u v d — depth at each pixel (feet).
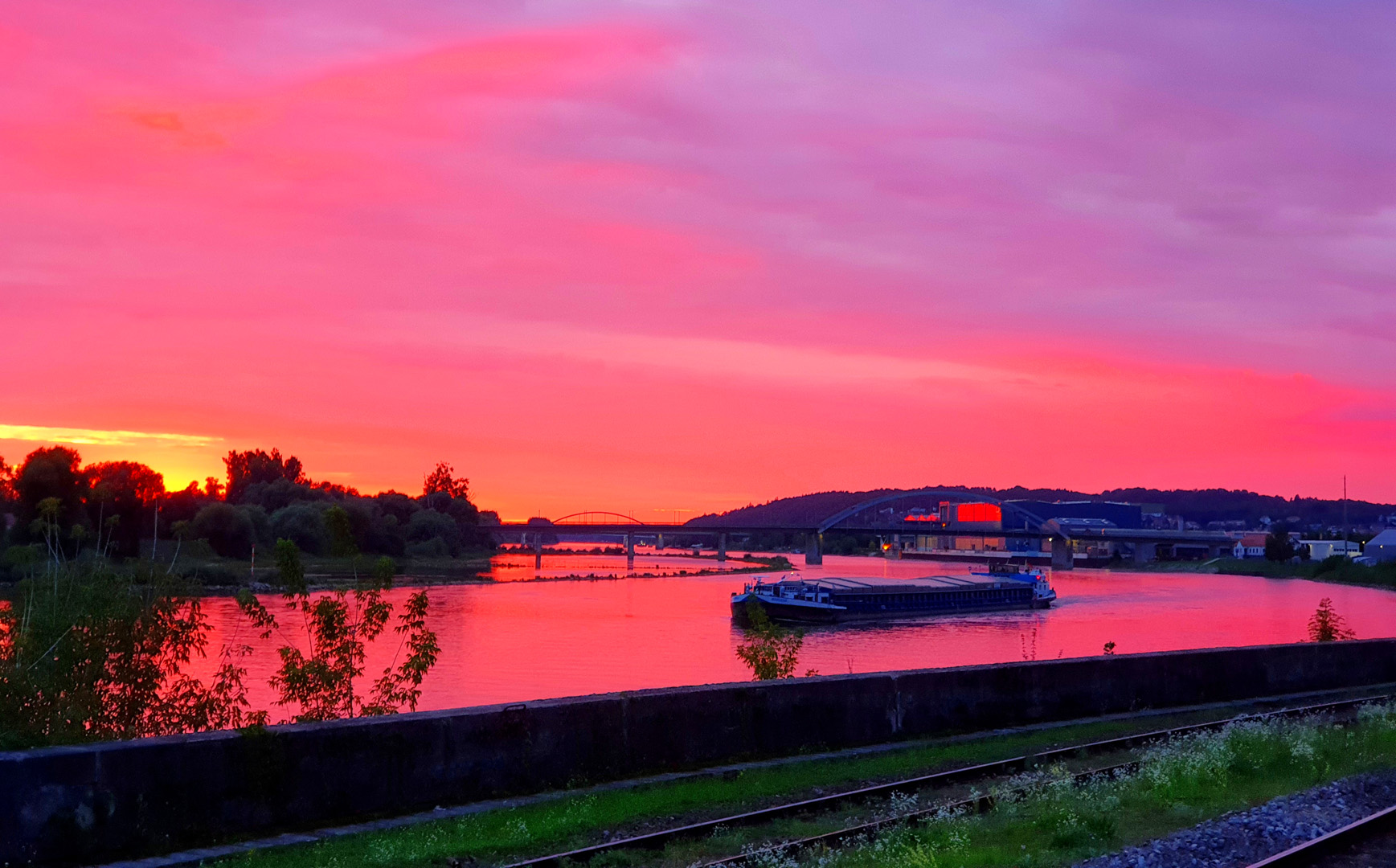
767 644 90.89
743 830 48.11
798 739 67.05
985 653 254.06
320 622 67.97
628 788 56.49
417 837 46.19
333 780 50.03
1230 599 478.59
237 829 47.06
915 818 49.98
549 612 354.95
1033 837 45.50
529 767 56.13
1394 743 66.44
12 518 211.41
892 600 383.45
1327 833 45.34
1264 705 89.61
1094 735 73.15
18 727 53.36
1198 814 48.42
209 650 189.37
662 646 251.80
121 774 44.19
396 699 70.13
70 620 58.03
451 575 565.12
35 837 41.78
